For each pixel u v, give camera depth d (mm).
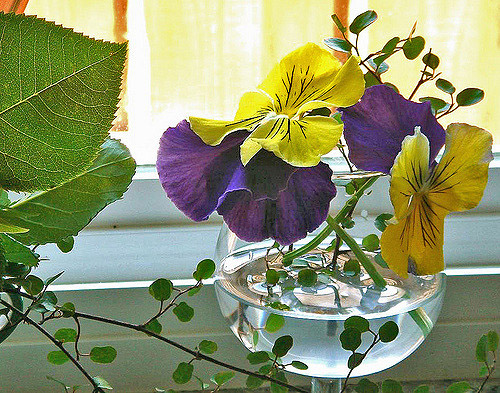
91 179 430
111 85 360
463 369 575
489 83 584
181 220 569
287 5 559
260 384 468
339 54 570
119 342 552
